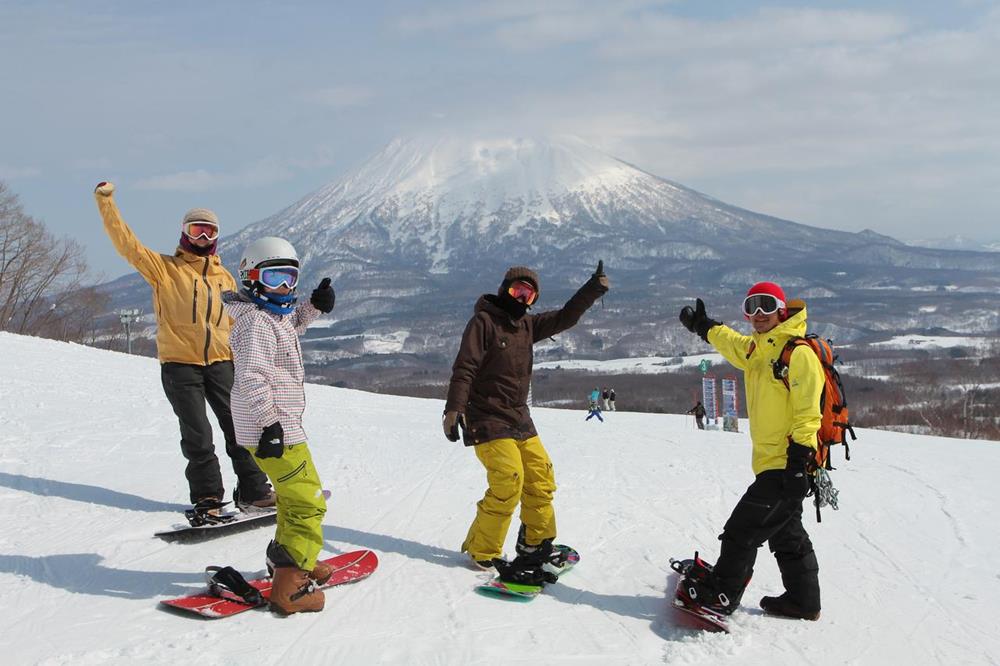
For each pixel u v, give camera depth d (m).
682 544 5.94
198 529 5.39
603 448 11.21
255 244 4.35
